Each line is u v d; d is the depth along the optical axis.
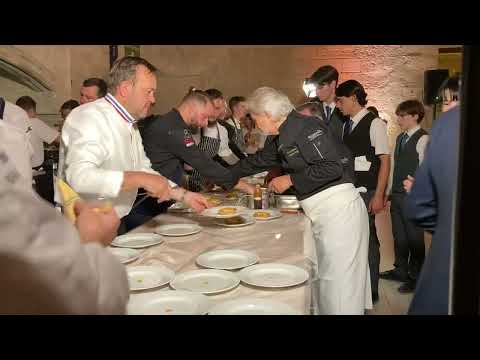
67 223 0.59
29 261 0.53
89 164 1.75
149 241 1.85
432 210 0.94
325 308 2.20
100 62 5.80
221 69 7.41
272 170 2.83
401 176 3.45
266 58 7.35
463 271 0.58
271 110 2.02
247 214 2.35
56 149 4.22
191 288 1.29
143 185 1.72
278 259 1.61
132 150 2.08
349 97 3.09
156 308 1.13
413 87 6.39
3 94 4.74
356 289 2.19
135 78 1.92
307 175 2.12
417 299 0.95
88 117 1.86
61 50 5.18
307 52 7.11
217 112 3.59
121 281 0.66
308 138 2.05
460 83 0.56
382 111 6.58
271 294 1.26
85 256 0.59
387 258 4.16
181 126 2.53
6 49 4.56
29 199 0.56
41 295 0.54
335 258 2.17
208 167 2.52
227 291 1.29
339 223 2.15
